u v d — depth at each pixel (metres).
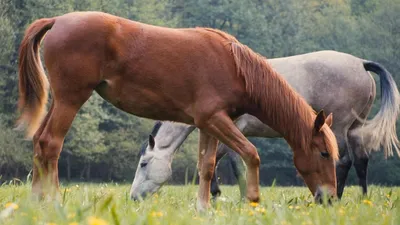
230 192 14.31
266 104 8.91
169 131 12.43
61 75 8.08
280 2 64.88
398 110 12.37
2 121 39.88
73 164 47.53
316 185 9.12
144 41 8.38
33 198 7.78
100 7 46.75
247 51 8.85
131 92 8.39
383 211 7.57
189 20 65.06
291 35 64.88
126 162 46.78
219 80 8.59
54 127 8.07
